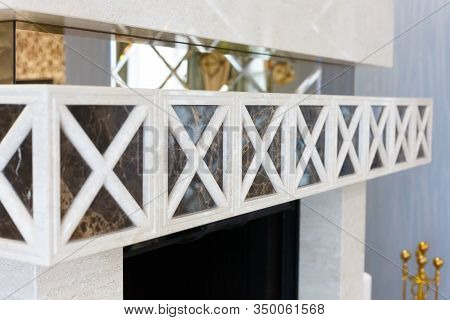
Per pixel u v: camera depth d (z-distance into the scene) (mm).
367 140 1222
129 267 1325
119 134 735
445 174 1214
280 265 1532
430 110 1191
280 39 1156
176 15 924
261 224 1499
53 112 653
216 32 1008
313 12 1245
